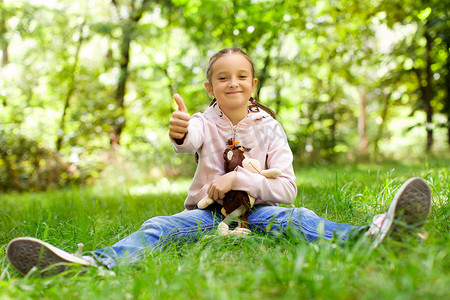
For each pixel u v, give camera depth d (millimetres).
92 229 2740
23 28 11656
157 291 1556
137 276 1731
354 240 2014
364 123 17047
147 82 14312
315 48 12734
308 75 13906
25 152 10469
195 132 2566
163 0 12641
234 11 10102
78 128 12094
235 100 2627
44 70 12852
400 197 1843
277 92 12391
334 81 14359
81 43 12938
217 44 11742
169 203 4633
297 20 10883
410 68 12297
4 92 11328
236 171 2520
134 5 13367
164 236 2271
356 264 1664
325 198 3391
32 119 11719
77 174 10969
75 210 4180
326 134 13258
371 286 1416
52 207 4305
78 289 1646
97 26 12438
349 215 2891
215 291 1385
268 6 9883
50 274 1855
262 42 11102
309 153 12914
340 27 11711
